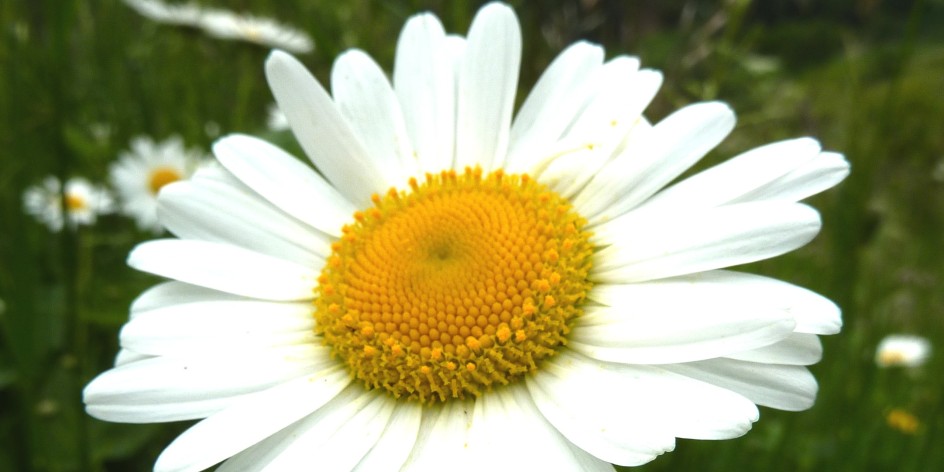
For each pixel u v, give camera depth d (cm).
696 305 9
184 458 9
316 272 11
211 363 10
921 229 23
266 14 19
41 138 16
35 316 13
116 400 10
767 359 9
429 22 12
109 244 16
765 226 10
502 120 11
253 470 10
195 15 18
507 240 10
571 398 9
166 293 11
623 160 11
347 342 10
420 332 10
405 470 10
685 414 9
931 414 14
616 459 9
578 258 10
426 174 11
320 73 18
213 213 11
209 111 20
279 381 10
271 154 11
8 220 14
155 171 18
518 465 9
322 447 10
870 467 14
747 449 14
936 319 18
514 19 11
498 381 10
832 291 15
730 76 15
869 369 15
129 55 20
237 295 11
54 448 14
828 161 10
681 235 10
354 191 11
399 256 10
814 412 14
